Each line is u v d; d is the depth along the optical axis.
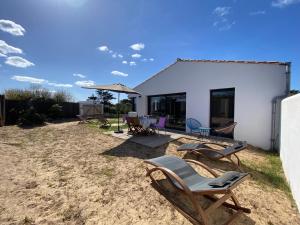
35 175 4.42
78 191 3.70
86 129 11.60
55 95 21.89
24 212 2.99
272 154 7.02
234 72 8.60
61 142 7.93
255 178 4.60
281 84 7.43
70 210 3.08
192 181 3.36
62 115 18.91
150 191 3.76
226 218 3.00
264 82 7.79
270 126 7.69
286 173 4.68
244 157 6.26
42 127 12.34
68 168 4.92
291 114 4.27
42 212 3.00
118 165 5.16
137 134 9.37
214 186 2.75
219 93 9.28
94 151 6.54
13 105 14.65
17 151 6.42
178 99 11.30
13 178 4.21
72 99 23.64
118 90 9.64
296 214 3.20
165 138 8.35
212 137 9.03
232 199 3.18
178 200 3.48
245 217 3.04
